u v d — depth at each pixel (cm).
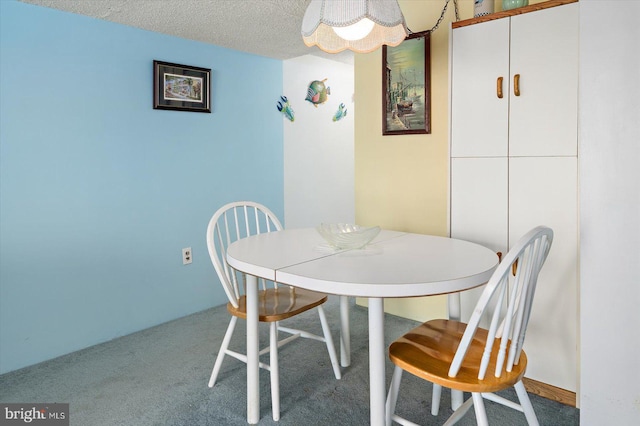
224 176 348
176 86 308
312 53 386
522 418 182
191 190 325
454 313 196
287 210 405
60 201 254
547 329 196
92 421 185
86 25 262
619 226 128
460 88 219
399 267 148
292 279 142
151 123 298
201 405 197
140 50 289
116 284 282
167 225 310
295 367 233
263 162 379
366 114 308
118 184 281
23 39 236
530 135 197
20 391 212
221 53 339
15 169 235
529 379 203
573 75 185
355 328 288
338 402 198
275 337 187
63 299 257
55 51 248
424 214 282
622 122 126
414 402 196
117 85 278
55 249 253
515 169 203
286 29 295
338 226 216
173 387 213
